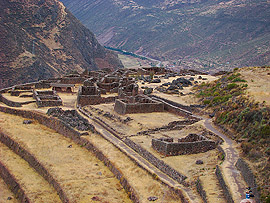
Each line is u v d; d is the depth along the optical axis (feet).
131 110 247.09
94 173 177.27
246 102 197.16
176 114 249.34
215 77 392.27
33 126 250.57
